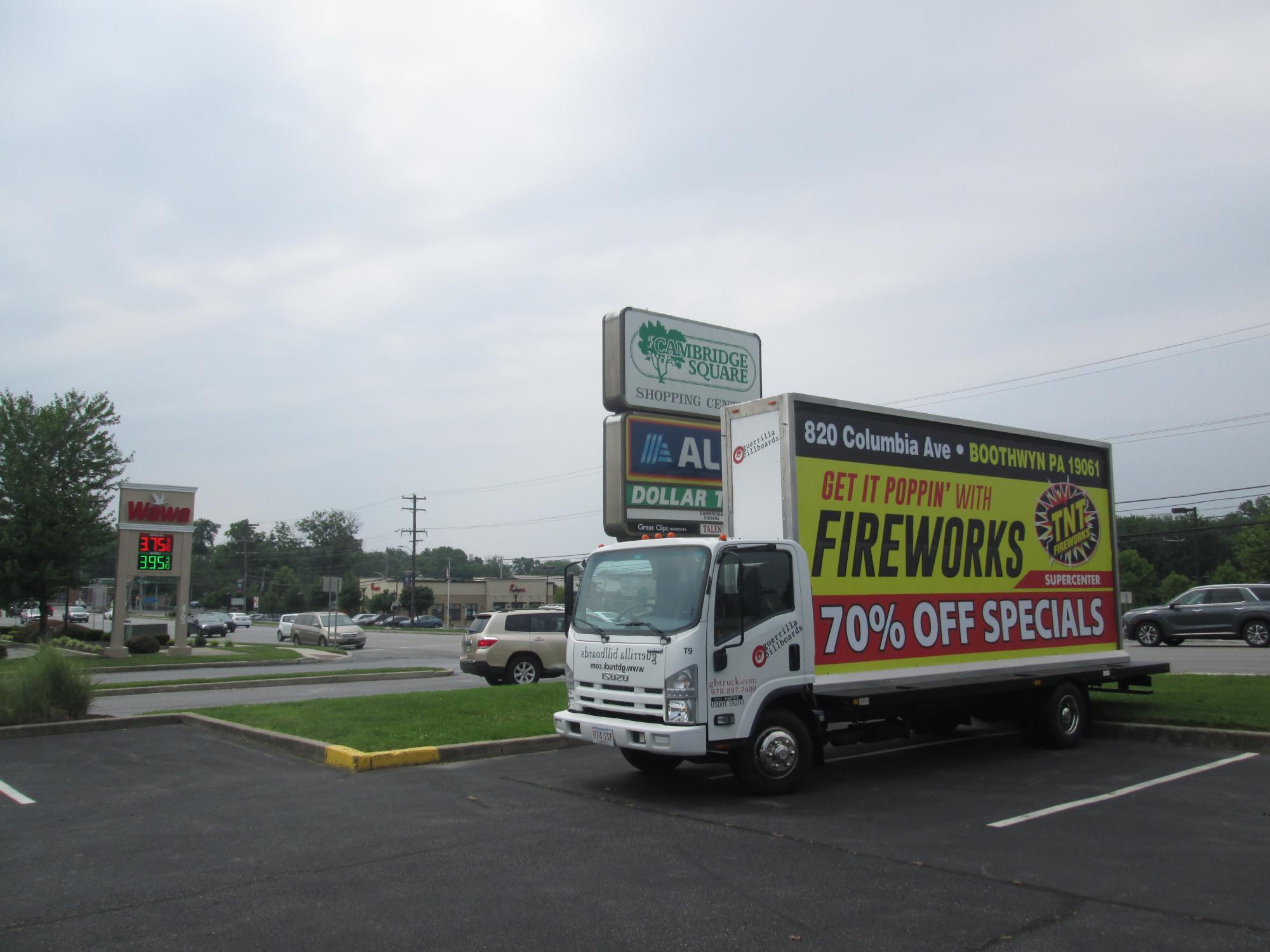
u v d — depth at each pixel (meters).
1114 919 5.26
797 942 4.93
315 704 14.11
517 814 7.82
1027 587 11.25
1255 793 8.53
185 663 28.88
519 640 20.50
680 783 9.16
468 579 142.38
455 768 9.99
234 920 5.28
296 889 5.83
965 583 10.54
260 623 95.31
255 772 9.77
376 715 12.87
